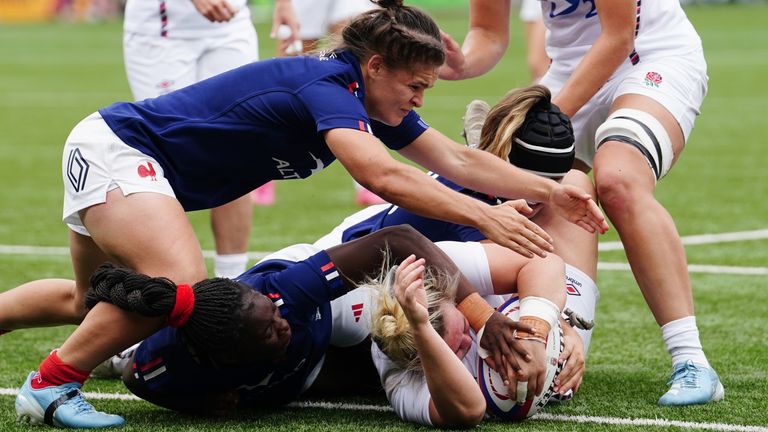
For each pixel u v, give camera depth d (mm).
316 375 13086
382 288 11969
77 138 12875
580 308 13297
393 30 12094
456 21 93375
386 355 12430
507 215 11648
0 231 25578
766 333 16984
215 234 19141
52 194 30406
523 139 13453
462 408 11703
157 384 12430
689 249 23297
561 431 11984
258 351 11594
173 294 11430
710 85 57656
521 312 12188
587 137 16391
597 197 14422
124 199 12445
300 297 12055
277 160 12805
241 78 12750
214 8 19516
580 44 16594
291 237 24609
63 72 66688
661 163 14578
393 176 11680
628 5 14773
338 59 12484
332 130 11883
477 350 12133
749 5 132125
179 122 12766
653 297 13922
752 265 21844
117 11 120188
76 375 12109
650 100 15016
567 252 13664
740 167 34125
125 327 11719
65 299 13680
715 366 15141
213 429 12141
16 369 15125
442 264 12055
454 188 14258
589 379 14570
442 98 52125
